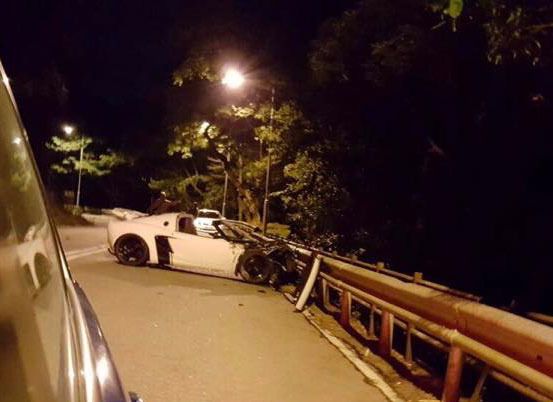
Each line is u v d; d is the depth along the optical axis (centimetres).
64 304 234
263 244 1638
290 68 2684
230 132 3891
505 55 802
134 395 283
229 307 1187
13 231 204
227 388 679
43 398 174
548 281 1250
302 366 791
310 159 2050
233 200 5262
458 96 1512
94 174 6138
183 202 5553
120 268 1605
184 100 3825
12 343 177
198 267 1617
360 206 1927
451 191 1608
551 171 1362
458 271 1523
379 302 902
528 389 535
